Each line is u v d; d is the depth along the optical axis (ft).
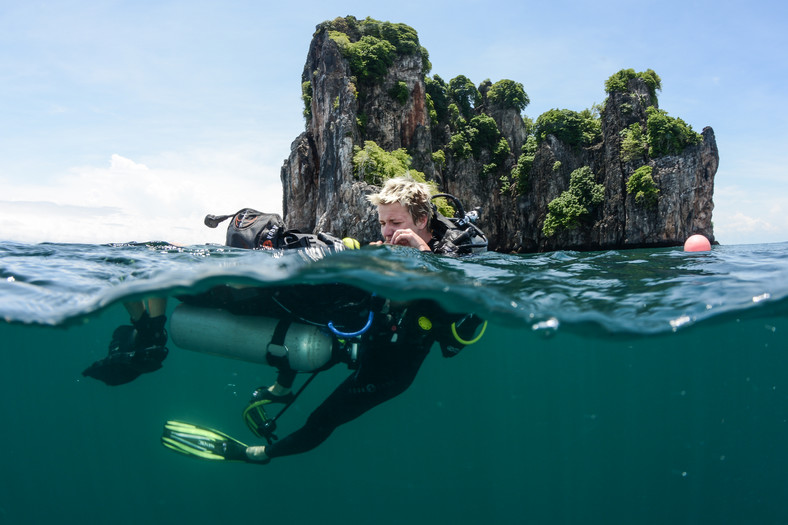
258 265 13.03
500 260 16.93
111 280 14.48
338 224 215.31
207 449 15.10
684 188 229.86
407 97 252.83
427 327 12.77
